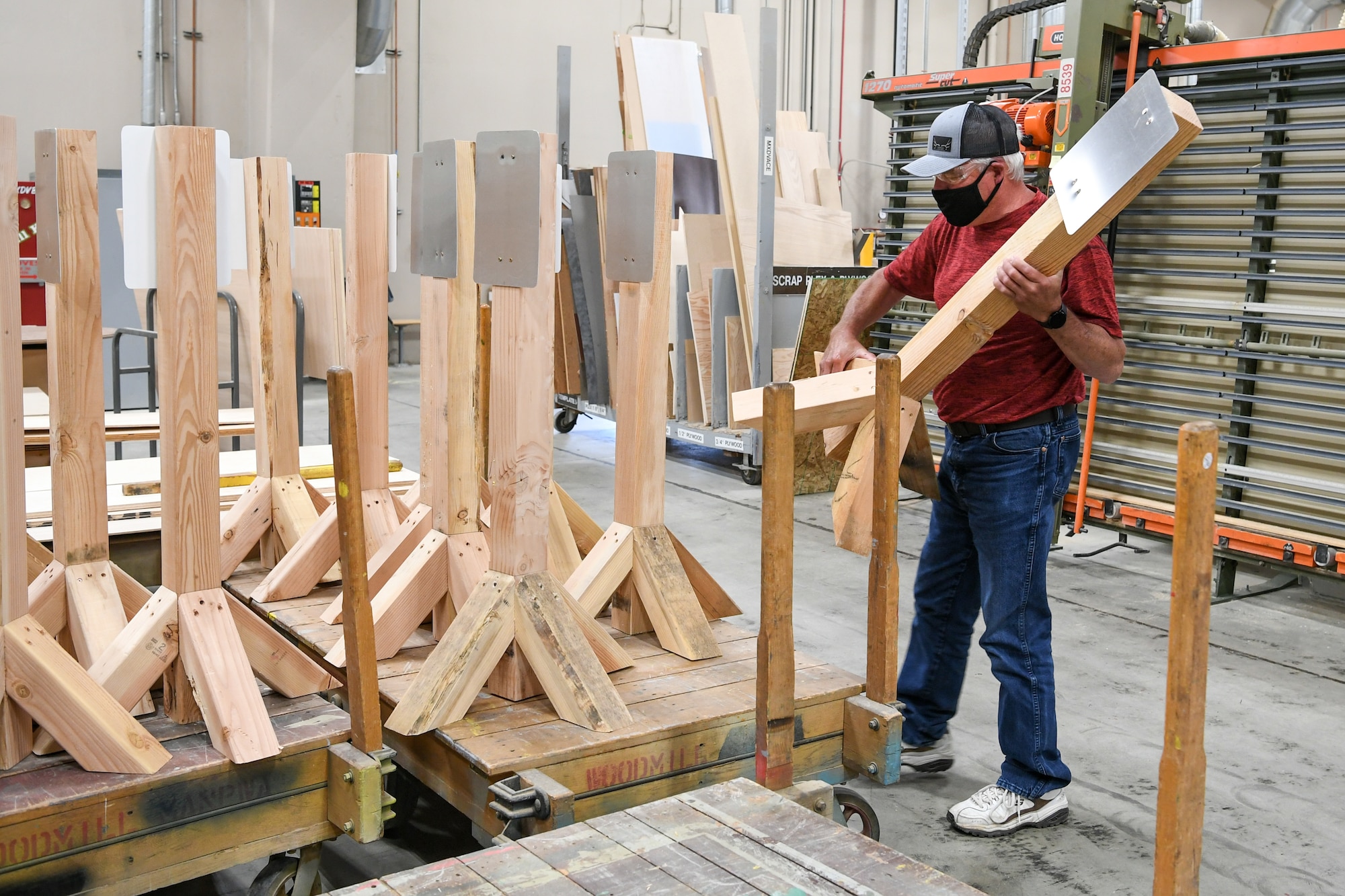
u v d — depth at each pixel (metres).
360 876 2.65
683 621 2.64
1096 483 5.51
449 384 2.53
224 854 2.02
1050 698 2.82
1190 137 1.87
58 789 1.88
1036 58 5.76
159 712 2.23
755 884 1.71
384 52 10.72
